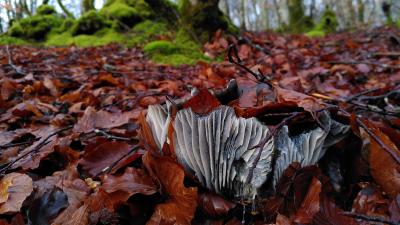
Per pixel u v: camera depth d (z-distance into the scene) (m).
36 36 1.98
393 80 0.64
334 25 2.95
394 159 0.23
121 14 1.77
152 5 1.62
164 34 1.54
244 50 1.09
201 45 1.25
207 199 0.22
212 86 0.63
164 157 0.22
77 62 0.97
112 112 0.47
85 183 0.25
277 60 0.90
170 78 0.74
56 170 0.30
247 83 0.35
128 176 0.25
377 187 0.24
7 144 0.35
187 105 0.23
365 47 1.27
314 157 0.23
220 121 0.20
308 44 1.47
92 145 0.30
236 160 0.21
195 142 0.21
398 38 1.34
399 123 0.33
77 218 0.22
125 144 0.30
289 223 0.20
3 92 0.54
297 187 0.21
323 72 0.74
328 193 0.23
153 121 0.23
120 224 0.23
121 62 0.99
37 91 0.59
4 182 0.25
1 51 1.15
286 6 2.87
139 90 0.62
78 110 0.48
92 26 1.81
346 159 0.25
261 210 0.22
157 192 0.23
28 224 0.22
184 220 0.21
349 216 0.21
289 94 0.30
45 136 0.37
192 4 1.29
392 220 0.21
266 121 0.24
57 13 2.31
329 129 0.22
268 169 0.21
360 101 0.44
